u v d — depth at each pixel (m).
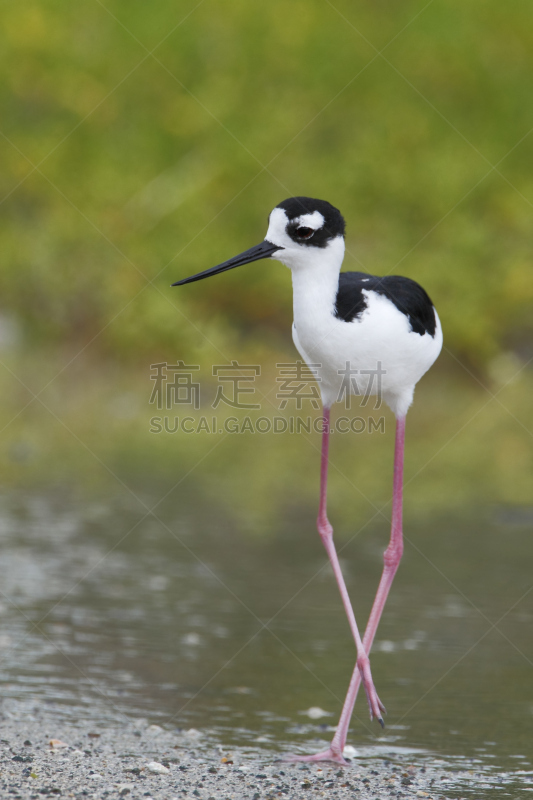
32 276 18.73
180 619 7.06
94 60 22.25
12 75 21.89
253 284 19.22
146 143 21.14
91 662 6.25
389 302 5.79
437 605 7.43
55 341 18.70
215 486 10.88
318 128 21.16
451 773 4.93
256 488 10.85
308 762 5.04
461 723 5.53
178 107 21.12
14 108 21.97
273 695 5.90
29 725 5.29
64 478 10.98
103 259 18.97
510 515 9.88
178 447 12.92
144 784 4.61
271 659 6.42
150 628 6.86
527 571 8.19
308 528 9.43
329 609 7.35
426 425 14.79
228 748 5.17
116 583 7.76
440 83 21.89
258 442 13.44
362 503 10.34
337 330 5.73
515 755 5.14
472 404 16.53
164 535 9.05
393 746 5.25
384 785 4.76
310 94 21.38
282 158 20.22
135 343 18.08
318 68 21.69
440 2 22.20
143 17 22.25
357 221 20.12
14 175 20.61
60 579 7.78
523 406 16.39
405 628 6.96
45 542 8.70
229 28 22.08
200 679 6.08
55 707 5.57
